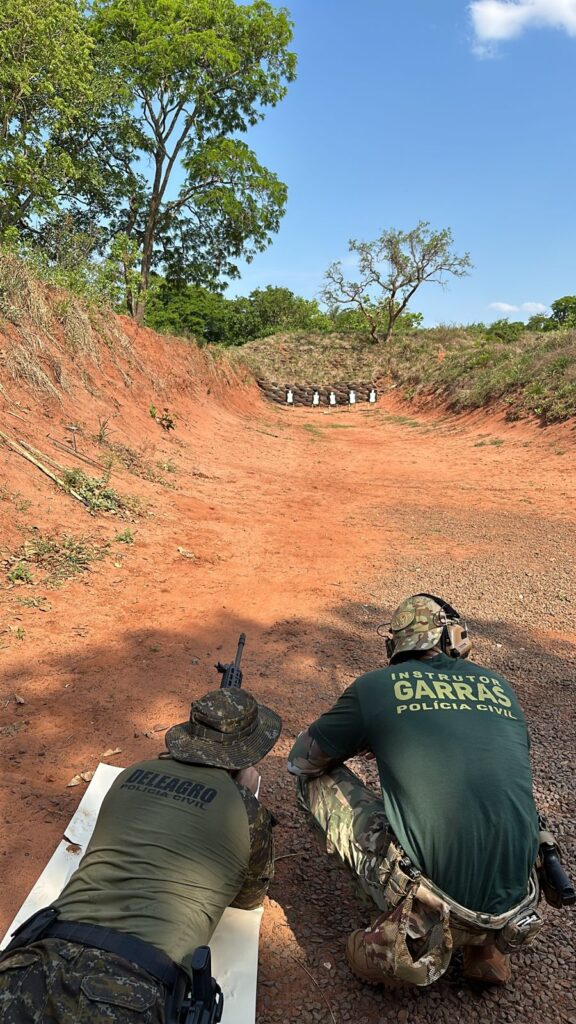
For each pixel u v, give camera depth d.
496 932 2.08
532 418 17.95
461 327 37.47
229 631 5.40
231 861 1.98
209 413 17.72
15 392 8.80
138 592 5.94
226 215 27.58
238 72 26.45
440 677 2.39
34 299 10.66
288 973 2.40
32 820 3.00
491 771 2.12
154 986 1.59
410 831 2.10
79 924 1.70
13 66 17.98
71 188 27.22
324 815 2.49
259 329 62.25
